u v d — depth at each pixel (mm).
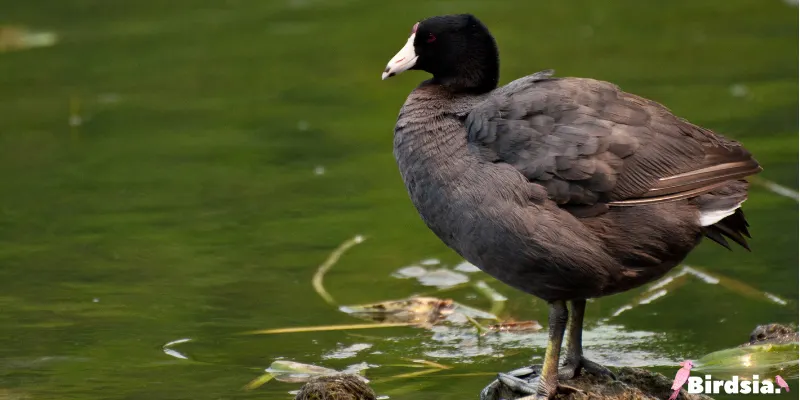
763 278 11422
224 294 11312
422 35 9336
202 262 12102
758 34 19953
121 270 11891
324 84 18062
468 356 9875
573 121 8195
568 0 22844
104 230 12945
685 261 11977
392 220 13273
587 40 19750
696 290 11273
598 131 8117
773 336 9820
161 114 16984
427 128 8672
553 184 8117
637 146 8102
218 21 21719
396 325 10648
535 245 8070
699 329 10367
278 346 10125
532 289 8438
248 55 19547
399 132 8859
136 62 19344
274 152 15383
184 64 19203
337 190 14156
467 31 9273
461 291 11516
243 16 22078
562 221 8078
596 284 8250
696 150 8211
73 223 13156
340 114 16797
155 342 10195
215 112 16984
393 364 9703
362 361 9773
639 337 10250
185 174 14695
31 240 12664
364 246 12602
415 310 10891
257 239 12703
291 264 12078
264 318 10742
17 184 14383
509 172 8156
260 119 16625
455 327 10594
